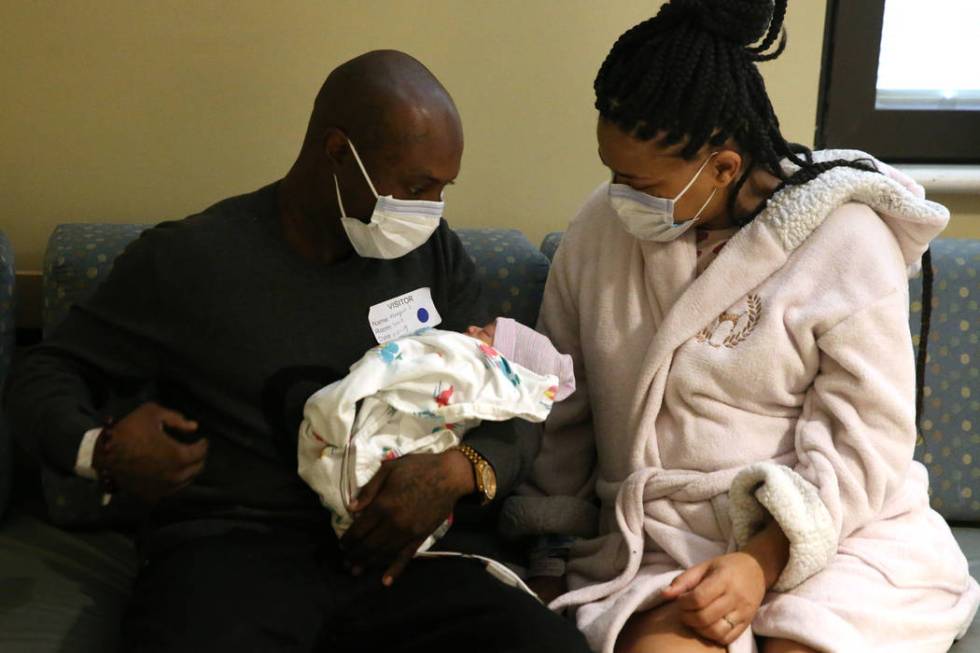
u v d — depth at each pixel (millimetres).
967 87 2219
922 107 2188
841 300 1421
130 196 1968
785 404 1489
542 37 1984
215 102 1940
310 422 1342
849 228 1455
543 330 1701
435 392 1358
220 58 1919
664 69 1360
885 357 1408
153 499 1249
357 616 1370
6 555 1584
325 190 1393
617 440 1583
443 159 1352
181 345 1390
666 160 1403
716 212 1506
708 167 1432
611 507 1580
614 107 1393
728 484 1446
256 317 1396
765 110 1455
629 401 1560
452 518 1504
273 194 1471
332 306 1439
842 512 1376
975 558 1765
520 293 1811
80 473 1246
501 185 2062
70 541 1652
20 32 1854
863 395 1400
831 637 1289
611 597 1455
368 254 1426
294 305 1418
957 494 1870
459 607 1338
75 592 1497
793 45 2047
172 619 1244
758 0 1358
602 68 1446
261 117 1963
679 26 1392
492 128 2025
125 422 1233
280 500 1425
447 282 1561
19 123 1898
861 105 2146
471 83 1994
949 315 1837
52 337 1402
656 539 1475
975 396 1851
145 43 1893
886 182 1457
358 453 1329
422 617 1345
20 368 1369
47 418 1279
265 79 1942
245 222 1436
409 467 1332
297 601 1324
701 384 1487
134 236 1749
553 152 2055
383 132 1326
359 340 1452
